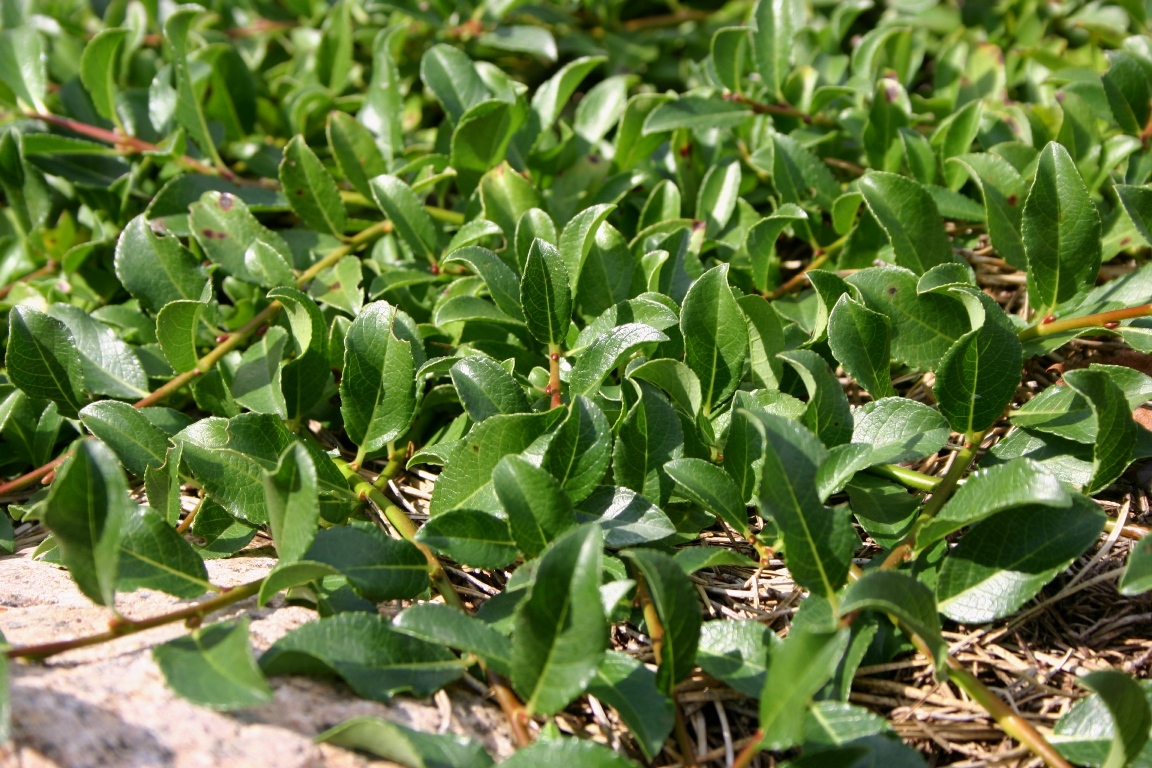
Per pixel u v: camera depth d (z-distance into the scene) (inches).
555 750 19.1
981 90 25.8
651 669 20.8
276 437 21.4
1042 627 21.2
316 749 19.4
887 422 21.3
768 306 21.9
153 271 23.1
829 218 24.7
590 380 21.2
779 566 21.7
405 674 19.9
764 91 25.2
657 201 24.2
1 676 18.7
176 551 20.3
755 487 21.1
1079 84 24.2
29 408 23.0
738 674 20.1
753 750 19.3
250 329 23.1
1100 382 20.5
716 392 21.8
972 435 21.2
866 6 26.0
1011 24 27.0
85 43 27.3
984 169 23.3
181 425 22.6
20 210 24.9
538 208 23.3
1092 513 20.2
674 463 20.8
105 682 19.7
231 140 26.2
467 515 20.5
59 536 19.6
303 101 25.8
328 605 20.6
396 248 24.2
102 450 19.6
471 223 23.3
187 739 19.3
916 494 21.8
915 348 22.0
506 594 20.6
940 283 21.9
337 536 20.4
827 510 20.1
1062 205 21.9
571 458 20.8
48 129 25.6
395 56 25.9
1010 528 20.4
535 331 21.8
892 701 20.7
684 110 24.3
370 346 21.6
